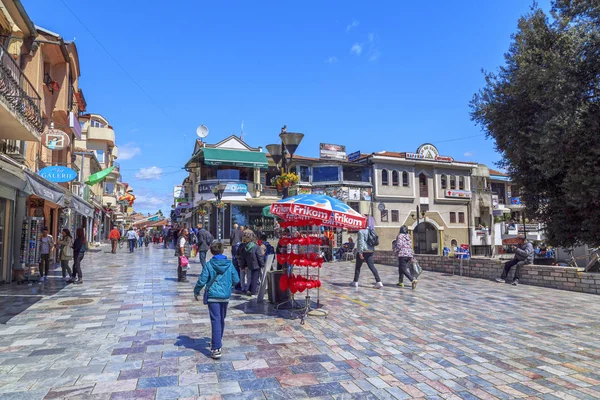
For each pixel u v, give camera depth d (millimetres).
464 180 40781
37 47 13922
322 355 5473
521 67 13469
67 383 4395
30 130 10016
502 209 43312
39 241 12438
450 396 4230
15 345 5746
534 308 8719
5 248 11758
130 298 9492
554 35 13352
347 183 34188
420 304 9086
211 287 5398
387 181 36281
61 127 18859
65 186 20516
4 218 11711
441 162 38844
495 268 13406
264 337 6312
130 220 73688
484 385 4527
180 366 4957
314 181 34281
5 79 8438
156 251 30594
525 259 12266
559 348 5902
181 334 6371
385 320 7531
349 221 7562
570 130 11617
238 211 32406
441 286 11977
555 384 4574
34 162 14969
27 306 8516
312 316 7762
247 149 33969
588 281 10695
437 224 38375
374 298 9820
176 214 48438
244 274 10883
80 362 5062
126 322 7121
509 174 15852
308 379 4617
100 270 15836
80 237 12086
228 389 4297
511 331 6816
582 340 6316
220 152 31844
